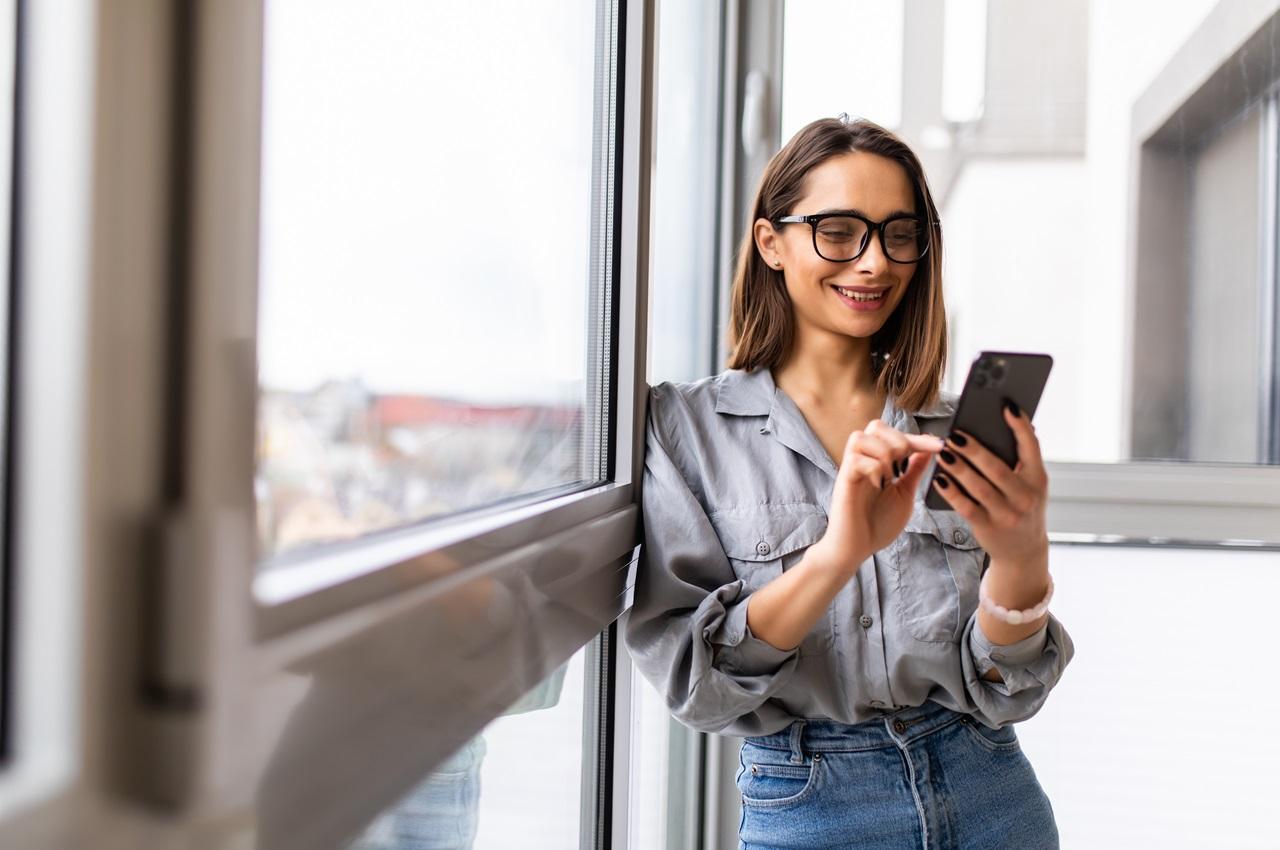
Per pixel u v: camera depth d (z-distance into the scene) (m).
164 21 0.34
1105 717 2.05
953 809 1.17
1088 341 2.01
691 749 2.02
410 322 0.64
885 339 1.34
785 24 2.06
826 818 1.17
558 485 1.03
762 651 1.11
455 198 0.71
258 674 0.39
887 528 1.05
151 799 0.34
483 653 0.66
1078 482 1.99
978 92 2.03
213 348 0.35
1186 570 2.02
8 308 0.32
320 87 0.52
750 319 1.30
